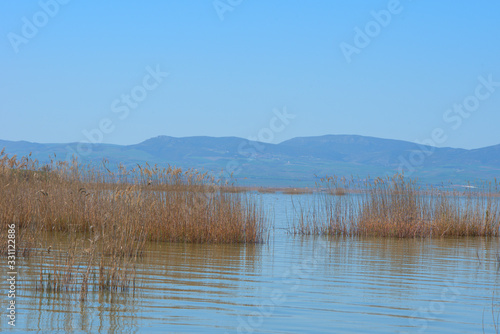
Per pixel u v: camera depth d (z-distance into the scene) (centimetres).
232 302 928
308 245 1703
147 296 946
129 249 1331
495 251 1656
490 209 2147
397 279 1174
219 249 1549
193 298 946
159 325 780
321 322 823
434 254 1564
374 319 848
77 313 822
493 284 1141
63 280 981
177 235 1675
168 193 1755
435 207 2148
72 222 1739
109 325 771
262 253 1503
